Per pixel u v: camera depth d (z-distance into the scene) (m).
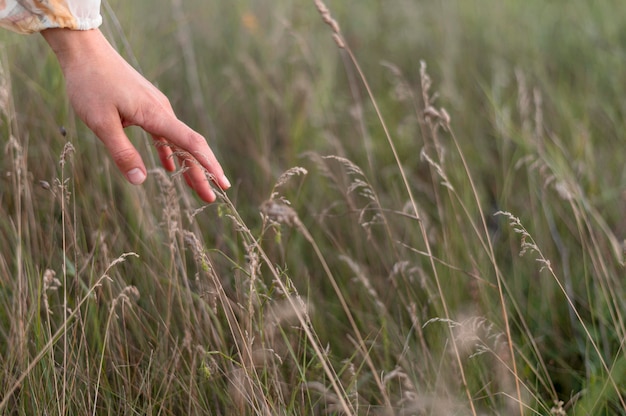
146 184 1.48
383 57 2.23
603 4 2.36
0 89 1.34
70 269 1.31
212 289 1.24
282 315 1.28
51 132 1.53
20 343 1.19
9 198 1.42
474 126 1.88
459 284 1.42
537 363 1.33
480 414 1.25
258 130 1.80
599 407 1.26
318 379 1.27
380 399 1.28
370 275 1.48
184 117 1.81
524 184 1.68
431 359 1.29
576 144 1.72
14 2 1.06
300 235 1.50
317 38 2.18
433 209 1.64
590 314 1.43
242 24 2.15
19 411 1.17
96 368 1.22
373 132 1.83
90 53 1.08
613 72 2.04
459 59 2.14
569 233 1.54
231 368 1.24
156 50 1.91
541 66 2.09
